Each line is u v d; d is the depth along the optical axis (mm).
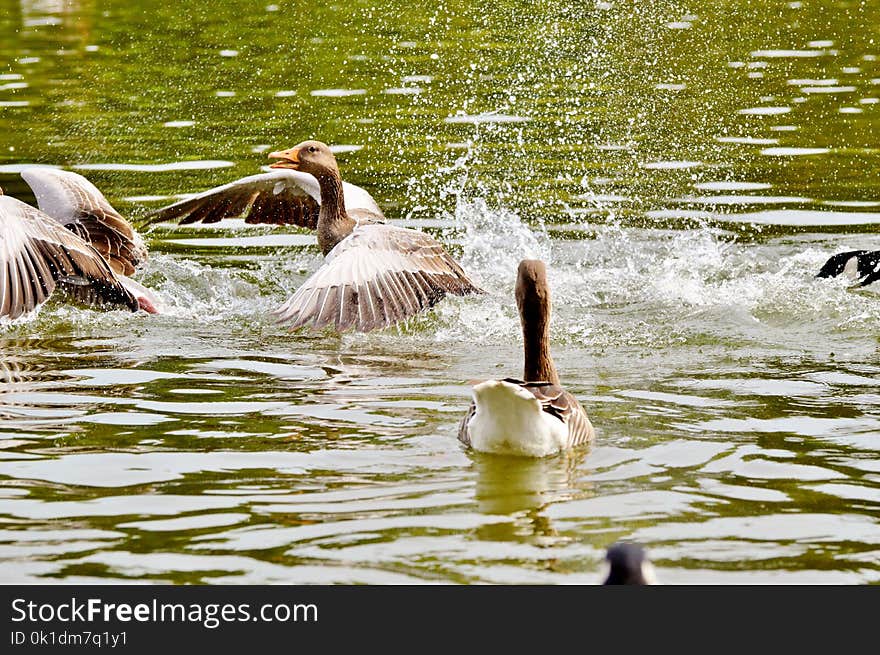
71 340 12742
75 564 7211
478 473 8641
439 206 17156
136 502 8156
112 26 31125
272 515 7902
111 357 12086
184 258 15625
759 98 22688
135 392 10844
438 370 11602
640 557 5996
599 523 7719
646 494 8211
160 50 28047
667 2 32688
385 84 24344
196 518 7871
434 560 7211
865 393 10609
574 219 16625
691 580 6957
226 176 18375
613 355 11984
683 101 22688
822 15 30547
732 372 11344
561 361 11781
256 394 10750
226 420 9977
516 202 17203
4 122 21641
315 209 15977
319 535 7570
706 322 13094
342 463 8891
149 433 9641
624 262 15047
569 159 19266
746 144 19875
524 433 8938
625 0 33031
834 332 12727
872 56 25922
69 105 22969
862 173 18344
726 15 30766
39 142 20328
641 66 25578
